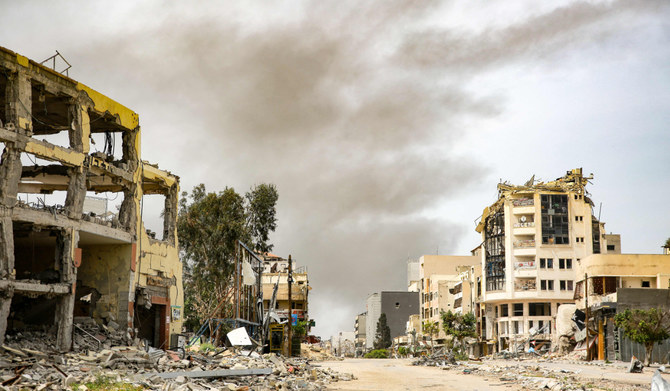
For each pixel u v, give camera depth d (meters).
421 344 126.94
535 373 43.19
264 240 74.69
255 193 75.50
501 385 35.44
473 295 112.44
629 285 75.94
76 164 35.22
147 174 43.53
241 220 71.19
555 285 99.25
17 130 31.59
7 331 34.69
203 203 72.25
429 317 134.88
